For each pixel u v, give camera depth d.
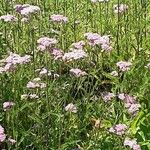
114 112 1.59
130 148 1.39
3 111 1.58
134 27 2.11
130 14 2.18
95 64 1.85
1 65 1.60
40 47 1.55
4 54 1.86
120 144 1.44
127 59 1.98
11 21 1.72
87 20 2.30
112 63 1.92
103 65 1.95
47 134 1.49
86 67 1.83
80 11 2.37
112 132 1.46
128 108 1.51
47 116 1.52
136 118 1.56
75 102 1.63
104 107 1.59
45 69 1.57
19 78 1.62
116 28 2.15
